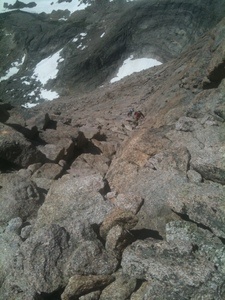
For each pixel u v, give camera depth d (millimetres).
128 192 12180
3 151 15891
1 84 176500
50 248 9070
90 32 185625
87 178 12445
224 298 7102
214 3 154125
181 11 160250
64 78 164125
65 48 182000
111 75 162250
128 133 26922
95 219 10359
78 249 8836
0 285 9102
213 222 8734
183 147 13016
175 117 17781
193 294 7277
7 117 21922
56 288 8484
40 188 14266
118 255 8812
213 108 15133
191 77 21375
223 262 7746
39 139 20688
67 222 10273
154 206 10930
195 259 7977
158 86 42344
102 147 21828
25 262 8977
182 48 155250
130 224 9180
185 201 9555
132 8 173875
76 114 46906
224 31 21547
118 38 166875
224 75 18031
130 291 7984
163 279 7621
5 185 13406
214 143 13078
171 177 11789
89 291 8188
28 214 12281
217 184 10750
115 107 45375
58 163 17844
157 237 9922
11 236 10523
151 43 163375
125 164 13898
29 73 179750
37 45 193625
